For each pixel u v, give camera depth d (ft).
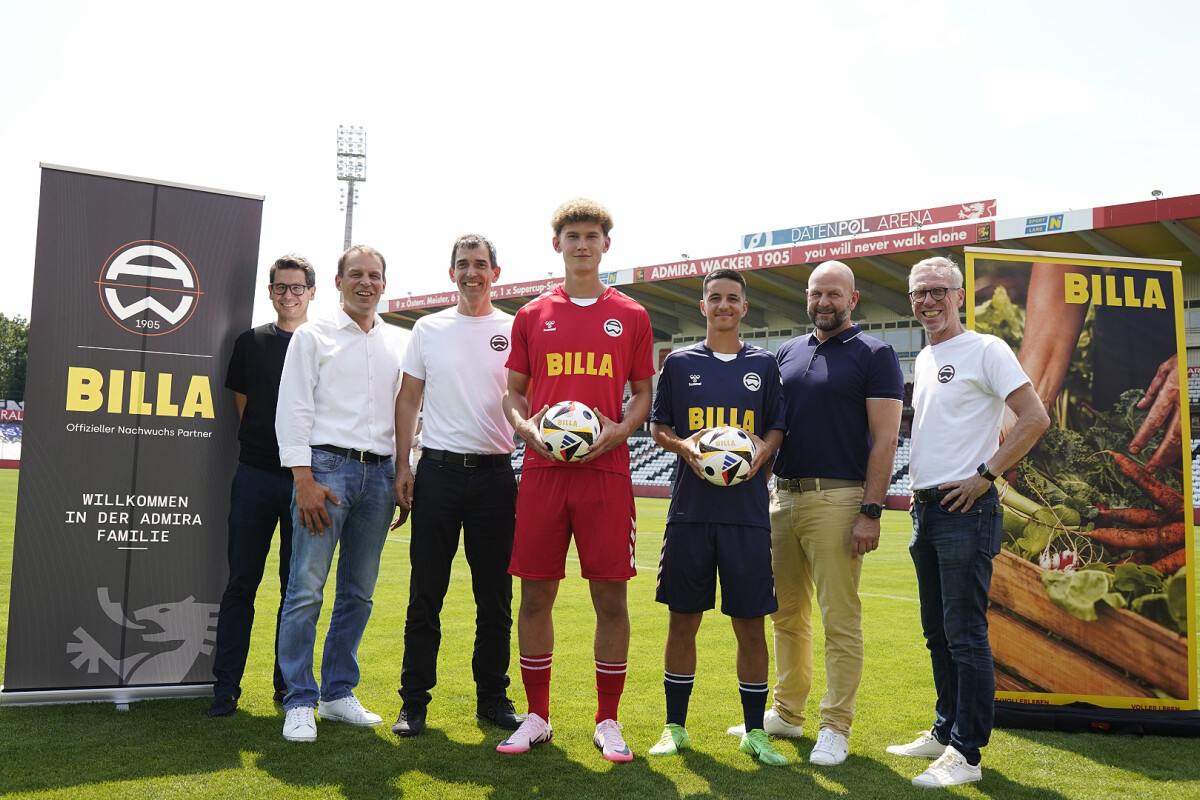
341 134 115.24
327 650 11.50
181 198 12.55
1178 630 12.58
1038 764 10.37
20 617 11.55
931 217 72.90
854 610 10.63
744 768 9.86
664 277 81.05
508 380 11.10
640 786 9.12
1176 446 12.97
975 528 9.87
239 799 8.43
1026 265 13.12
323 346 11.04
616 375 10.61
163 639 12.28
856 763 10.22
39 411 11.68
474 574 11.50
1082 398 13.01
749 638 10.48
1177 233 56.70
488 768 9.59
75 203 11.94
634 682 14.20
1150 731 11.80
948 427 10.33
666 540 10.74
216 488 12.64
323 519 10.80
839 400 10.82
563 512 10.37
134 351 12.21
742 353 11.06
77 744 10.06
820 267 11.12
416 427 12.66
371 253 11.30
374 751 10.10
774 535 11.44
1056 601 12.76
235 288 12.84
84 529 11.89
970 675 9.70
